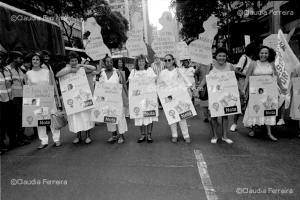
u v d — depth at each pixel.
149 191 4.16
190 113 6.62
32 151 6.67
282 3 20.05
